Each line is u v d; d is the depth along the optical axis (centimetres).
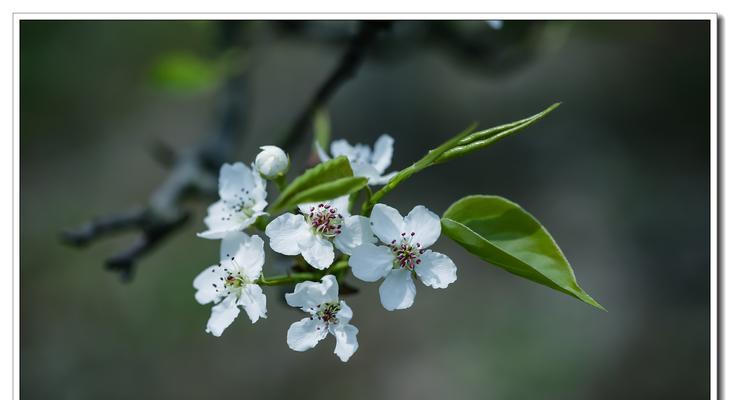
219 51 79
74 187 136
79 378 122
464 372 123
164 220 72
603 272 130
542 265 58
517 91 142
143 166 139
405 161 135
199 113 142
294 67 142
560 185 137
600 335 125
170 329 127
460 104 141
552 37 79
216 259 130
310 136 98
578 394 120
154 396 122
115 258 71
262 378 125
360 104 139
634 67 144
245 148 134
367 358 126
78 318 127
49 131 138
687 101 140
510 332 126
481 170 136
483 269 132
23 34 135
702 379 120
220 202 61
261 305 59
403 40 78
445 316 129
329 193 56
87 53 136
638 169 138
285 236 59
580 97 142
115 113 140
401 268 58
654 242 132
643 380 121
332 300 58
